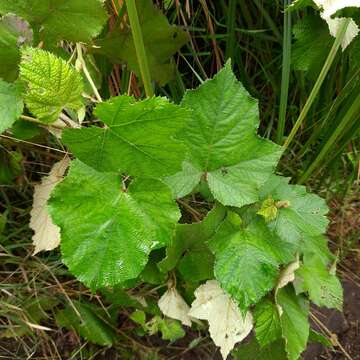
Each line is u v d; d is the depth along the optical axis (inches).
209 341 16.7
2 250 15.9
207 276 13.8
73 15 12.3
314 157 17.7
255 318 13.3
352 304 18.4
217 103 12.4
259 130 19.8
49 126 12.4
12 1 11.9
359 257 19.5
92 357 16.0
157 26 14.1
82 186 10.7
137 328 16.2
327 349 17.4
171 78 15.6
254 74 19.5
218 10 18.7
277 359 14.4
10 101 11.1
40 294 15.8
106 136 10.1
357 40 13.4
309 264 14.1
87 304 15.8
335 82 18.4
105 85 16.1
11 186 16.2
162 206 10.8
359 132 16.6
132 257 10.5
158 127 9.9
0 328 15.6
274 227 13.0
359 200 20.3
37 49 10.0
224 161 12.7
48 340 16.0
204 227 12.9
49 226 13.1
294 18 17.3
